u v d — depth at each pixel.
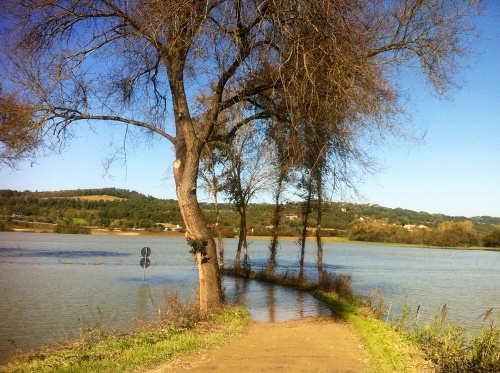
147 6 12.30
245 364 8.28
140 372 7.49
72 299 21.47
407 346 9.95
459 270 55.09
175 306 13.67
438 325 10.91
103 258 55.97
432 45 13.02
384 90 12.74
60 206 140.12
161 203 141.12
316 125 13.73
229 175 32.06
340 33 12.03
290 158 16.61
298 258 66.31
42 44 13.75
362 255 87.38
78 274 35.19
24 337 12.95
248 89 14.17
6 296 22.39
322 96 12.87
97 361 7.90
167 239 145.50
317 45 12.16
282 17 12.20
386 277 40.88
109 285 27.86
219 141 15.73
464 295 27.77
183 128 14.41
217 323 12.50
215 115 14.48
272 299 20.64
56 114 14.12
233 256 68.69
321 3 11.80
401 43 13.20
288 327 12.90
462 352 9.03
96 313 17.25
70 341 10.55
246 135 20.86
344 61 12.03
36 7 13.15
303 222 27.53
